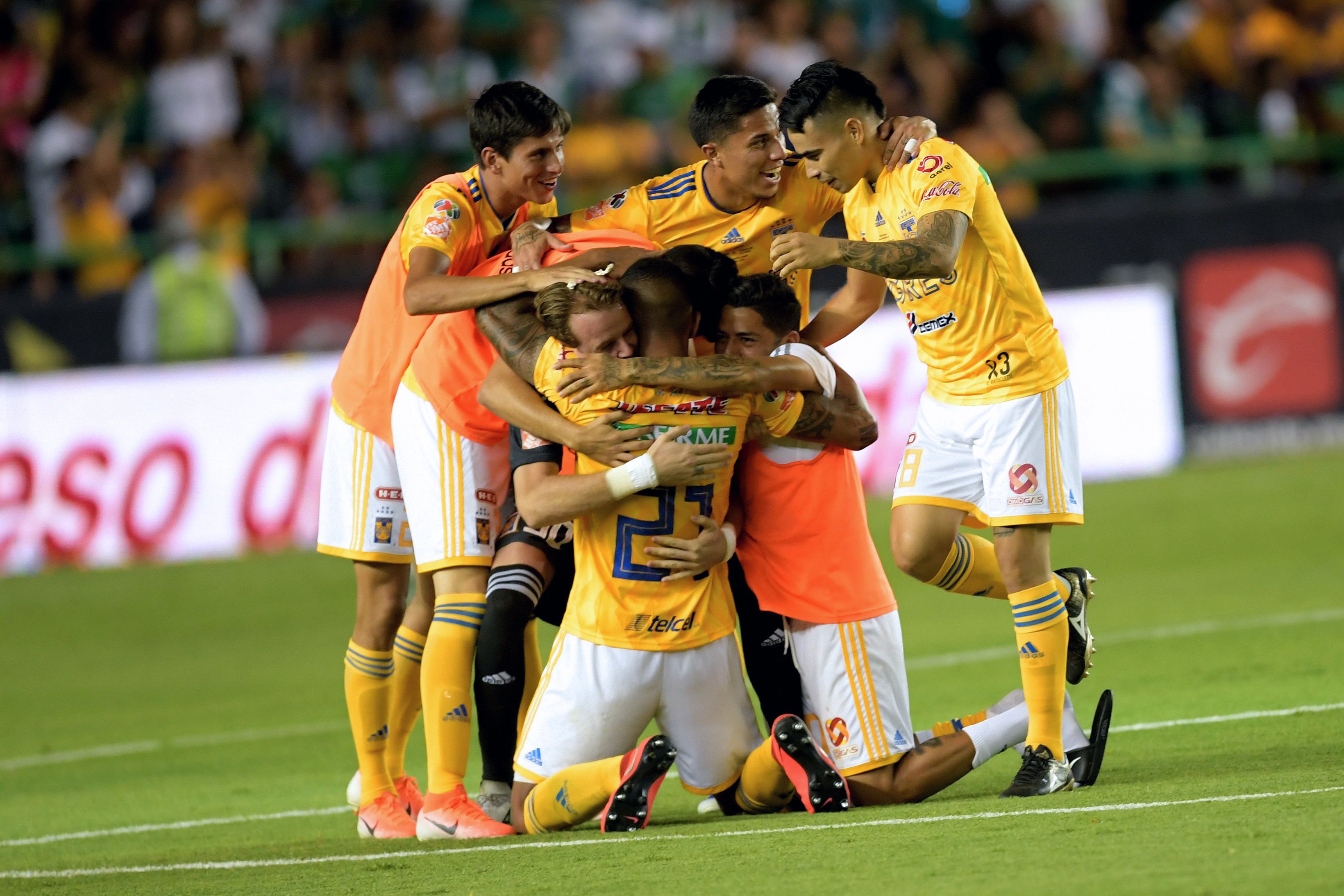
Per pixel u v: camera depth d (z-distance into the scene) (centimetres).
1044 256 4559
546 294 1675
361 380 1927
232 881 1566
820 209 2003
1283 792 1529
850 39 5619
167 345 4584
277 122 5550
